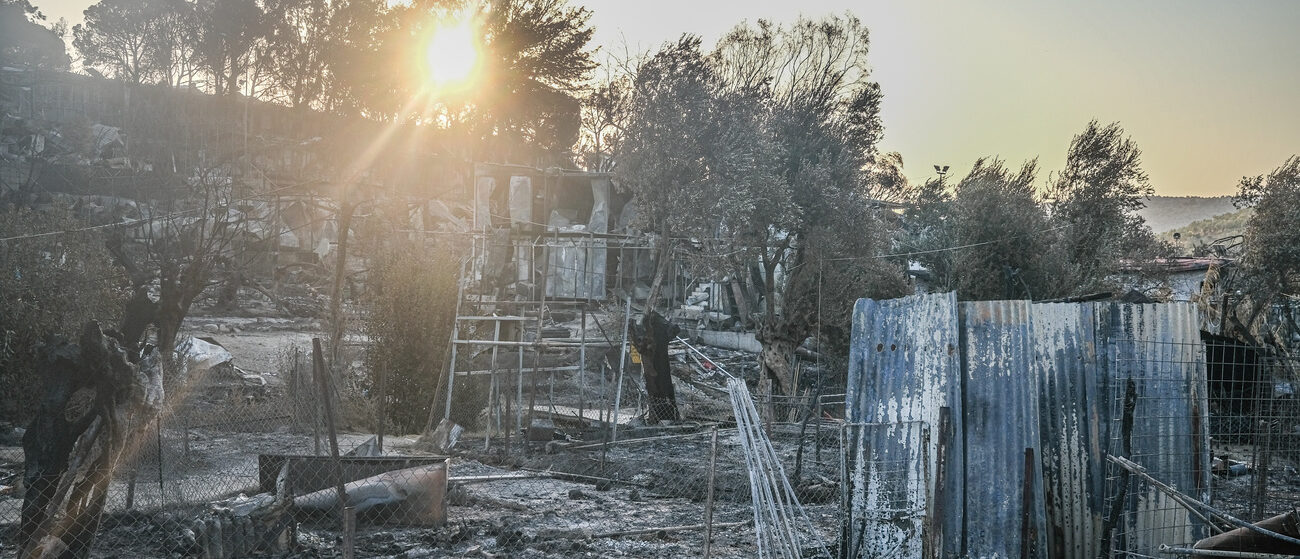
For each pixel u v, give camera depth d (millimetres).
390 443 16781
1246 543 6852
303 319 37031
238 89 67375
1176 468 8453
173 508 9258
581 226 33219
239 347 31141
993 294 31828
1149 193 35656
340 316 22109
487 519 10406
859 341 8508
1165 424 8477
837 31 33844
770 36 33969
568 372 28062
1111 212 34906
